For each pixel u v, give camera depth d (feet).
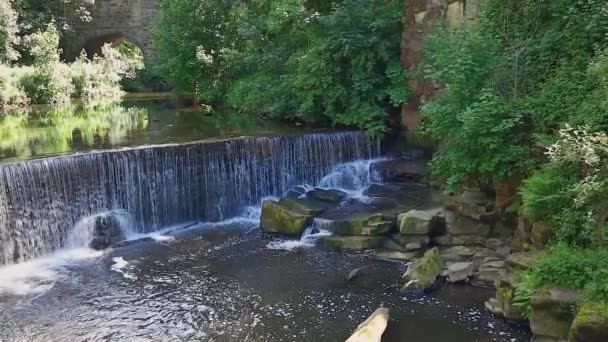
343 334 25.22
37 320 27.20
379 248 35.06
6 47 88.74
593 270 22.59
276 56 62.75
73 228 37.76
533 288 23.66
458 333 24.94
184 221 41.96
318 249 35.58
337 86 52.54
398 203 39.91
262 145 44.45
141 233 40.11
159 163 40.73
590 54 31.53
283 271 32.32
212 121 59.47
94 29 113.91
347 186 46.26
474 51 34.83
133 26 114.32
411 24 50.03
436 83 45.65
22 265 34.68
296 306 28.04
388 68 51.72
